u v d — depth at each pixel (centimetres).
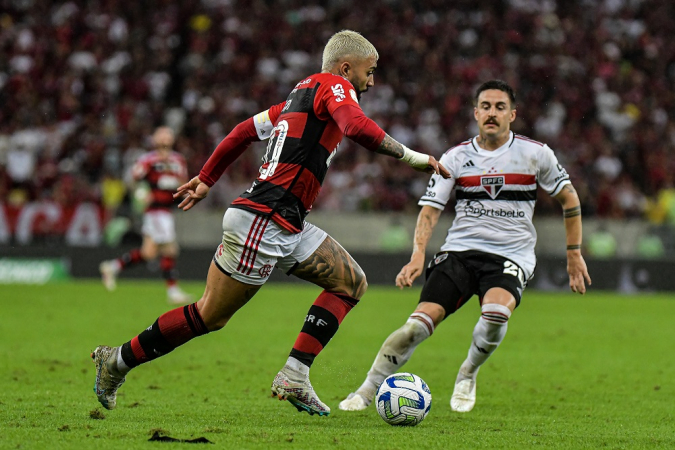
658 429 1856
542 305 5603
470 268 2081
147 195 4906
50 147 7819
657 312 5203
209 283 1727
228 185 7312
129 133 7925
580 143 8606
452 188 2142
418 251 2081
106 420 1758
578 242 2128
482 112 2106
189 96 8612
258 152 7669
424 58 9162
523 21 9681
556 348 3456
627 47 9850
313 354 1783
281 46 9200
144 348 1734
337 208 7488
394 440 1583
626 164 8619
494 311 1988
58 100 8369
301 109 1700
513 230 2100
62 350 3023
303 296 5706
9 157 7788
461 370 2141
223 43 9144
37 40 8919
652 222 7881
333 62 1741
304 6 9631
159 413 1892
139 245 6794
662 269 7031
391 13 9525
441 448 1523
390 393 1788
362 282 1839
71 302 4875
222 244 1717
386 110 8644
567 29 9806
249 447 1478
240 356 3014
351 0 9625
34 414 1819
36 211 6725
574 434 1747
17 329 3609
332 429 1711
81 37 9050
